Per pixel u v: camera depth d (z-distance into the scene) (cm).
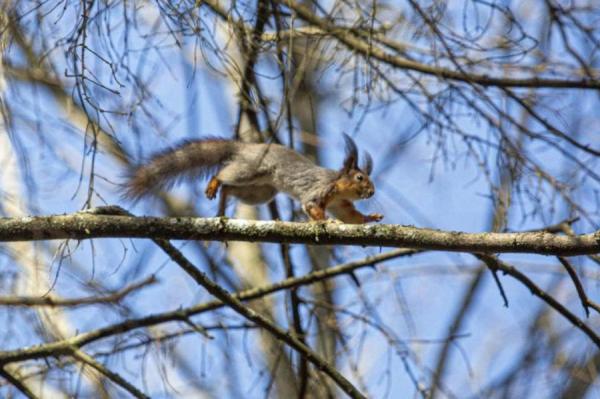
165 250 964
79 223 849
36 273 1138
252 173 1114
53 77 1141
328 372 999
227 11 1009
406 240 838
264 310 1374
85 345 1090
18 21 932
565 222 1107
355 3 1082
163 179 1106
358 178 1150
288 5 980
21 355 1041
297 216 1263
